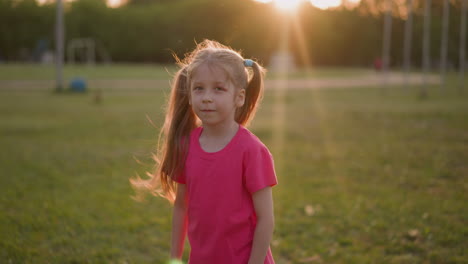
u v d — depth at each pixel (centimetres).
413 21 4897
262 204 161
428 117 1062
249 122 183
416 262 305
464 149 673
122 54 5316
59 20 1862
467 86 2412
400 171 551
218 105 158
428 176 523
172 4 5338
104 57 5291
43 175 533
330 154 662
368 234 353
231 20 2966
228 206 160
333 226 371
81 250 323
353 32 5281
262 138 810
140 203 431
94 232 357
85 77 2838
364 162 605
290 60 4719
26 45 5134
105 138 802
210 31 3058
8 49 5144
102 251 321
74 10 5116
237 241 162
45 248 324
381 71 4188
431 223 370
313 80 3005
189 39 4528
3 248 319
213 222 161
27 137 805
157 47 5178
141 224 375
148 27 5159
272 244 337
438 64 5038
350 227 368
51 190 471
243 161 160
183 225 182
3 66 3753
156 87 2175
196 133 174
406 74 1966
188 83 167
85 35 5156
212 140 167
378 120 1042
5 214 388
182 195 181
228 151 161
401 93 1972
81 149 697
